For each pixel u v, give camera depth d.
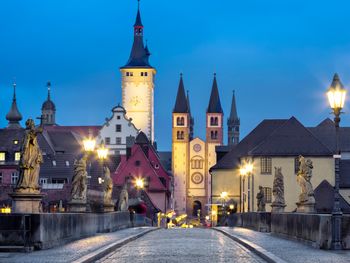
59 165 126.56
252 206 95.50
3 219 25.73
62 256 23.78
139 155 138.25
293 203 95.69
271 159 96.31
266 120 112.62
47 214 27.02
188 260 24.16
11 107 178.62
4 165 123.00
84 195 39.44
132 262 23.44
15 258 23.00
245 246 32.44
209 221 133.75
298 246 29.67
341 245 27.03
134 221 65.00
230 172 108.44
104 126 178.12
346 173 98.31
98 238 36.31
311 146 96.81
